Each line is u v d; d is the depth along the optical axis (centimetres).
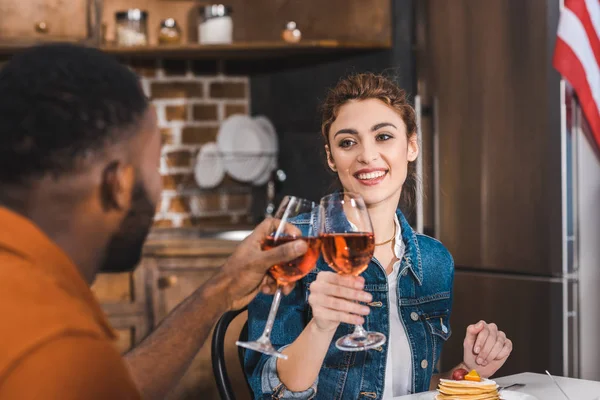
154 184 70
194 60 359
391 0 315
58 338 53
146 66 351
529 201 265
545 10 259
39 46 67
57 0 315
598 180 262
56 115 61
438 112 296
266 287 99
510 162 271
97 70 65
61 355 53
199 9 329
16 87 62
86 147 62
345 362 138
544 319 260
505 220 273
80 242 65
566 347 257
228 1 353
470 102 284
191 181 358
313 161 344
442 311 149
